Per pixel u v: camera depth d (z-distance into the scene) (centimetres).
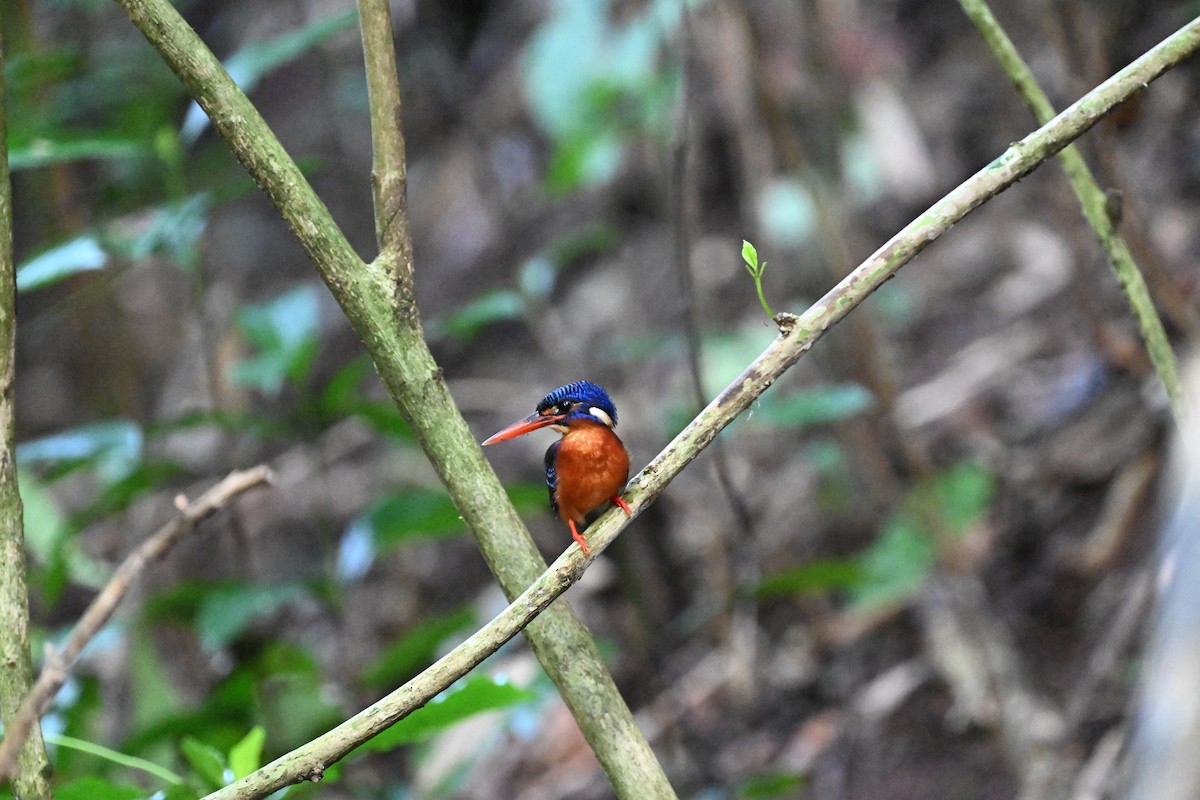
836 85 1245
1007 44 533
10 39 1118
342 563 791
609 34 1234
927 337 1325
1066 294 1241
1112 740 767
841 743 1002
